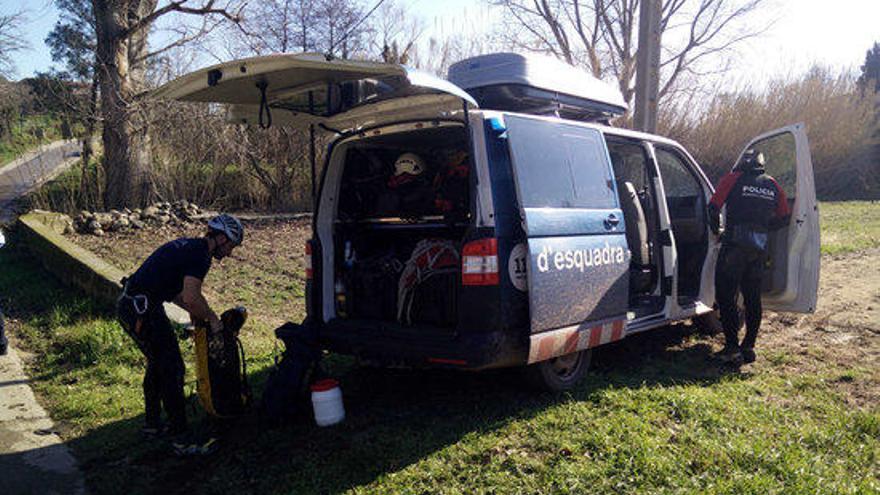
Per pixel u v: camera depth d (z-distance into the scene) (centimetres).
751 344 536
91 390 518
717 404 429
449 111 425
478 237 400
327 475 357
